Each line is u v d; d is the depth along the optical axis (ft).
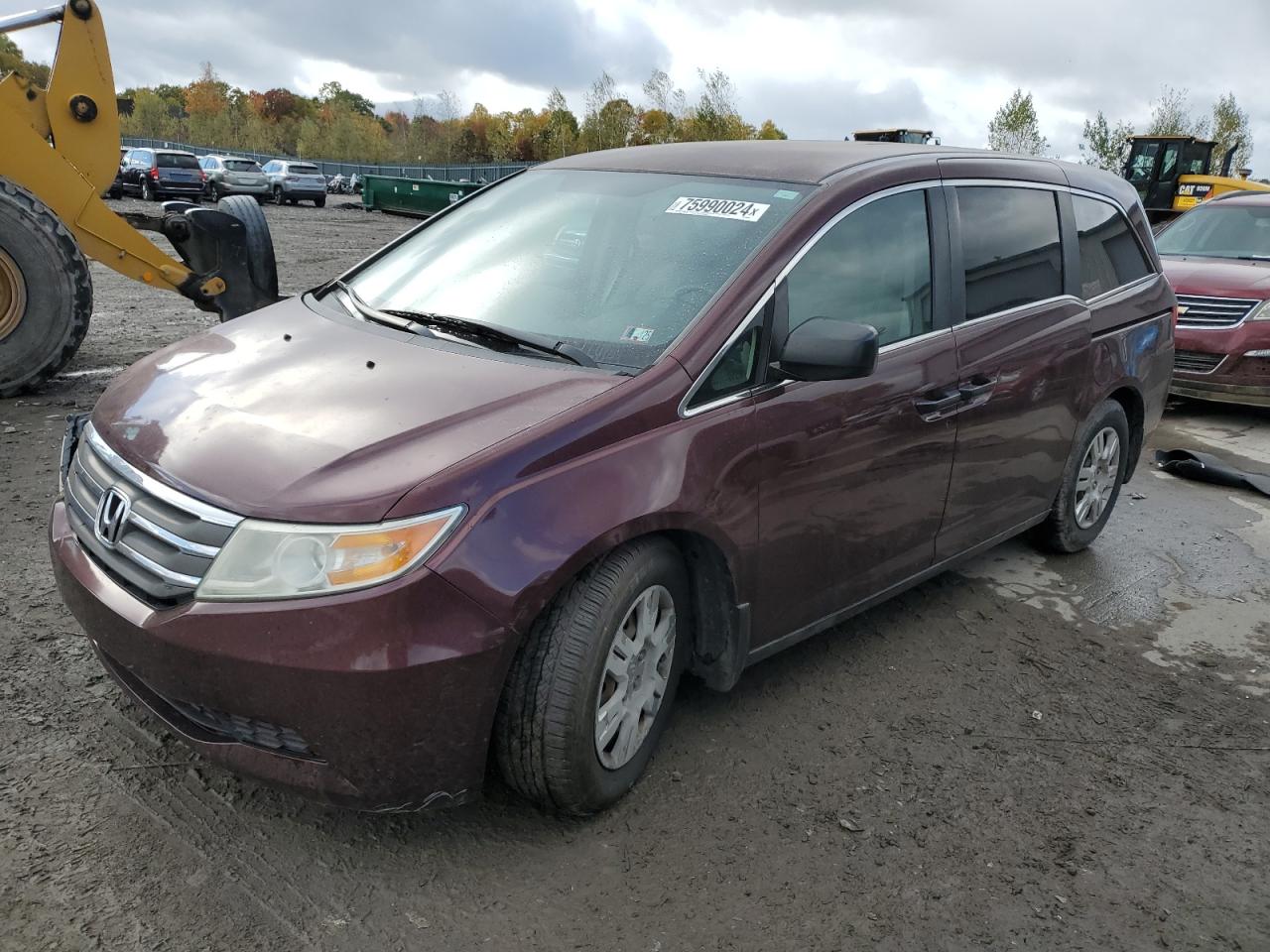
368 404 8.59
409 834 8.61
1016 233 13.21
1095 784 10.14
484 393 8.68
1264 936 8.25
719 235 10.42
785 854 8.76
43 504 15.16
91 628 8.26
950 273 11.94
